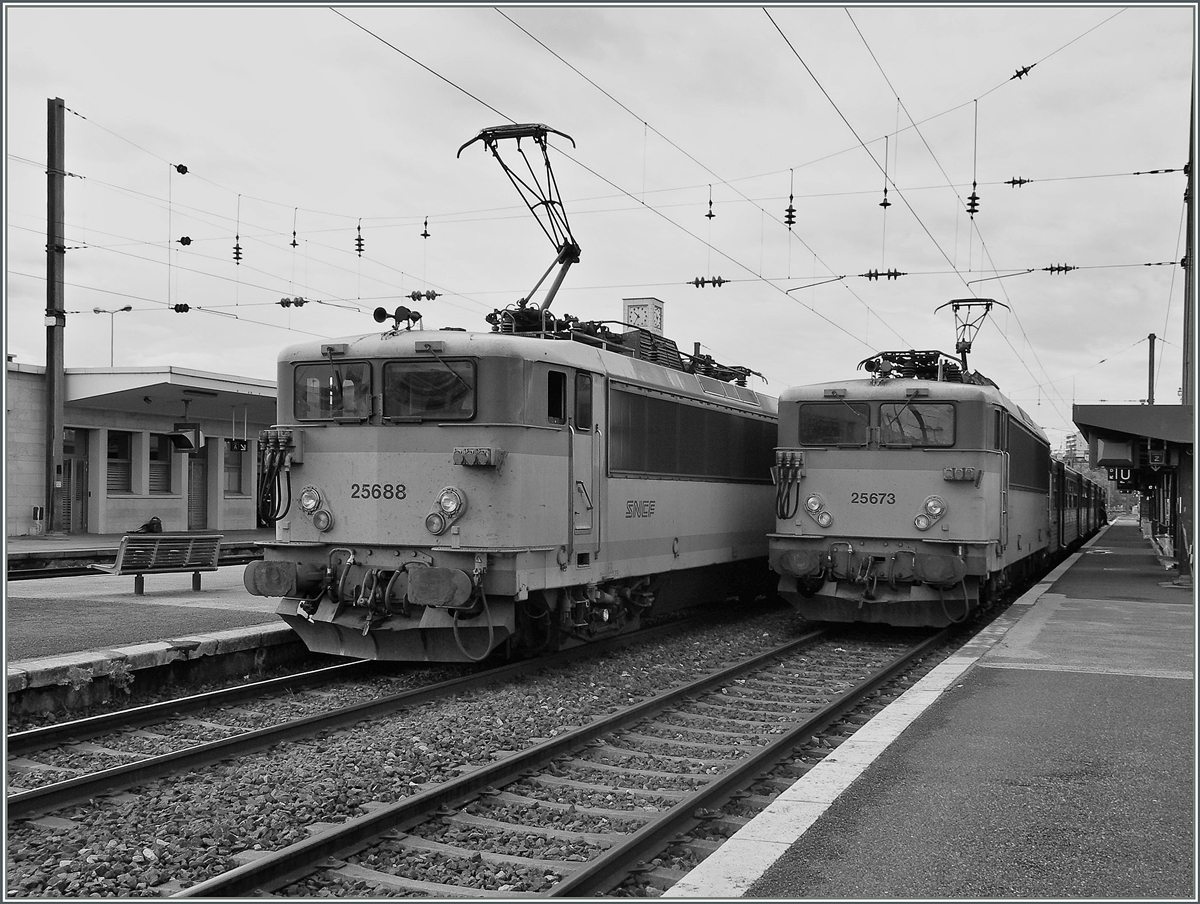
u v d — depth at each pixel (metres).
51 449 27.59
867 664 12.68
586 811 6.67
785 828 5.72
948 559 13.62
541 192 12.36
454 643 10.80
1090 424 20.77
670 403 13.93
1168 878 5.04
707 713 9.87
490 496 10.47
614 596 12.59
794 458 14.81
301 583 10.96
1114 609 15.73
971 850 5.40
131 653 9.85
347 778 7.17
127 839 5.99
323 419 11.18
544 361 10.93
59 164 27.22
